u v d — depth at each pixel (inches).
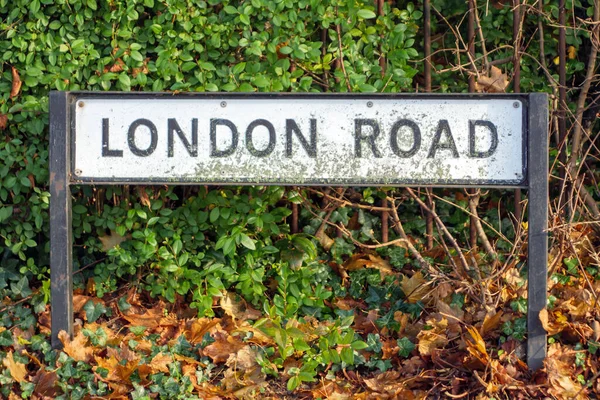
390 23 159.8
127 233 162.1
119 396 128.1
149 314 155.7
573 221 169.8
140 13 157.8
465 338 140.3
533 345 134.7
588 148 169.5
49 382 130.8
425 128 136.9
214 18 152.9
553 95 167.3
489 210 177.5
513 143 135.6
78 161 138.5
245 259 158.4
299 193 162.9
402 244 170.6
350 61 157.2
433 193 177.6
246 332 145.9
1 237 165.3
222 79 155.9
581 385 132.5
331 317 160.6
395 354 142.7
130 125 138.4
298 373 135.0
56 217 137.3
